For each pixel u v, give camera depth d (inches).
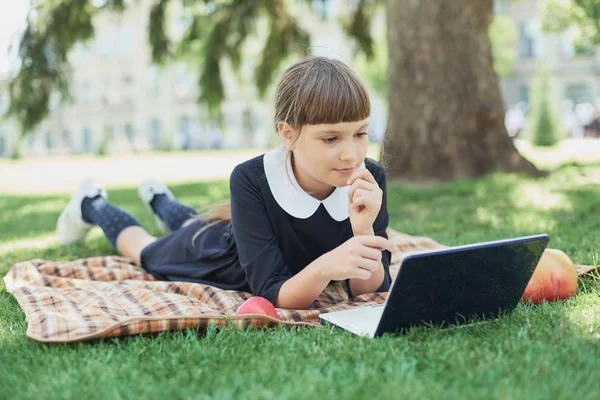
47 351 68.3
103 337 70.9
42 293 91.4
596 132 909.2
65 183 446.3
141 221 199.3
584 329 70.3
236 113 1274.6
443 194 228.2
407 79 268.7
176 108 1378.0
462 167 263.9
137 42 1376.7
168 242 112.3
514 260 72.4
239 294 94.1
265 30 328.8
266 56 323.9
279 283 84.0
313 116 73.3
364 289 92.0
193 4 321.7
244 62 334.0
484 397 51.1
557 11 417.1
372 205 76.2
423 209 198.8
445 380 56.3
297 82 76.0
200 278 104.0
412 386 53.9
